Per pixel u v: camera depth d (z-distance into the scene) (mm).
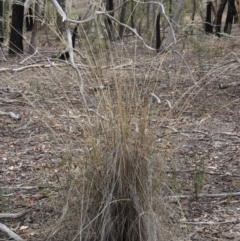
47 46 16172
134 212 4090
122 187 4070
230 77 12117
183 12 17625
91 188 4133
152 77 4328
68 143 4934
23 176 6398
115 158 4055
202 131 8242
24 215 5055
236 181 6195
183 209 5293
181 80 10219
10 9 16812
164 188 4273
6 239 4602
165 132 4418
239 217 5156
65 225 4305
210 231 4840
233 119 9172
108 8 16625
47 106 7219
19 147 7668
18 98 10312
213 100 10266
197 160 6734
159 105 4594
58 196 4758
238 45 12117
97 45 4461
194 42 11453
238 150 7488
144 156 4082
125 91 4156
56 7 5031
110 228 4102
